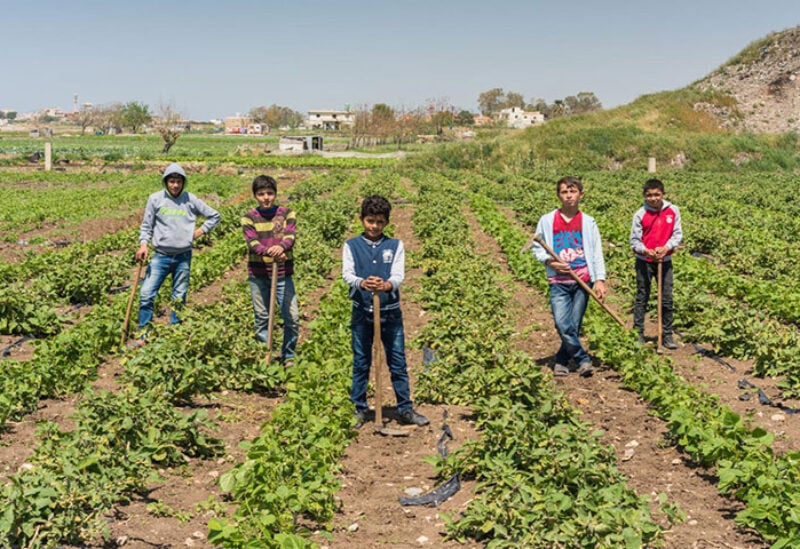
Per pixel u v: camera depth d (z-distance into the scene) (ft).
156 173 157.07
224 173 158.30
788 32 210.79
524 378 24.82
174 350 27.81
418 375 28.73
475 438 24.17
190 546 17.43
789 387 28.07
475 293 41.55
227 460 22.31
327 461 21.36
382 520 19.03
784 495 17.70
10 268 46.37
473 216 84.89
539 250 30.25
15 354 32.91
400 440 24.21
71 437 20.68
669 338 34.88
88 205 92.58
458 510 19.27
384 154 262.88
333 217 69.15
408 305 43.78
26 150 263.70
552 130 175.32
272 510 17.58
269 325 29.04
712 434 21.49
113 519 18.29
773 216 78.43
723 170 156.66
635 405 27.20
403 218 83.76
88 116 542.98
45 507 16.90
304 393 24.61
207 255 53.42
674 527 18.24
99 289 43.65
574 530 16.37
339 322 35.53
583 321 36.42
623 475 20.30
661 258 33.47
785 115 185.88
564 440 19.84
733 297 43.62
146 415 21.95
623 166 159.63
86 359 29.96
